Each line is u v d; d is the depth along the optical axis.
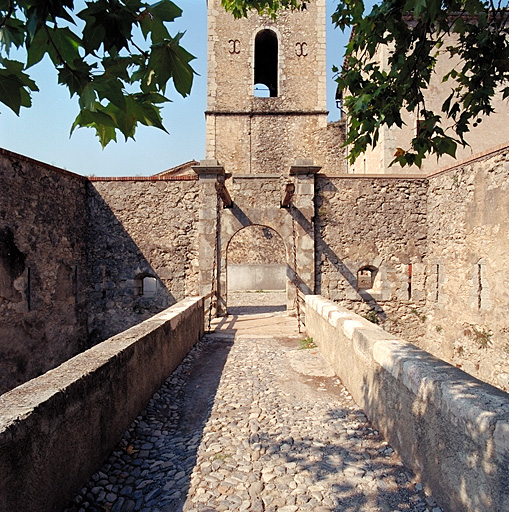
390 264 9.11
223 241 9.27
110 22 1.12
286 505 2.27
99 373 2.65
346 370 4.22
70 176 8.41
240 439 3.16
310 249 9.04
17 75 1.20
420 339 9.02
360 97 2.54
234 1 4.01
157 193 9.20
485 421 1.71
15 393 2.07
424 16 2.22
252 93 15.09
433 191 8.75
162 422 3.53
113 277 9.15
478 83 2.58
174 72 1.20
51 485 2.00
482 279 6.74
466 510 1.86
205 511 2.23
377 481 2.46
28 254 6.95
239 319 8.98
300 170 8.95
